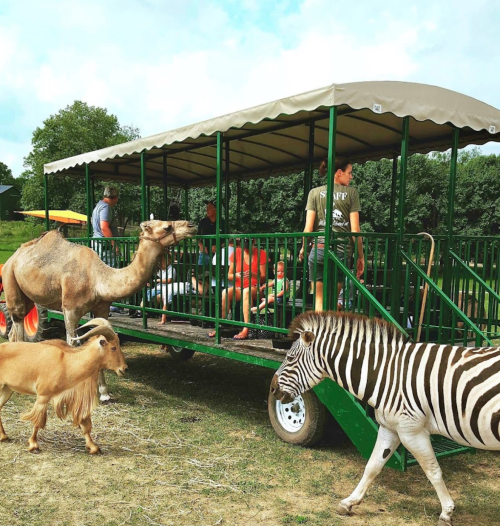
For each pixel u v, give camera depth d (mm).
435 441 3900
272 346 4953
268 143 6723
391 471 4094
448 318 5152
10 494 3553
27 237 37469
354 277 3975
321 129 5891
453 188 5098
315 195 4863
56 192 33312
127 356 8539
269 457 4297
